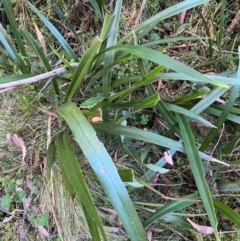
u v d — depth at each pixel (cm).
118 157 90
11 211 92
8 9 73
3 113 86
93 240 64
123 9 95
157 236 93
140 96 91
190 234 92
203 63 93
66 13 93
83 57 63
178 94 92
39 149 86
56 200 86
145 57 61
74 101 87
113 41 73
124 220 57
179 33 96
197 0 74
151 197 92
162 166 85
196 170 71
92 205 57
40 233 90
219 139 84
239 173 92
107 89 76
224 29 99
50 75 72
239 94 87
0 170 90
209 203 69
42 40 83
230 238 91
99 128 74
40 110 83
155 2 94
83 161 86
